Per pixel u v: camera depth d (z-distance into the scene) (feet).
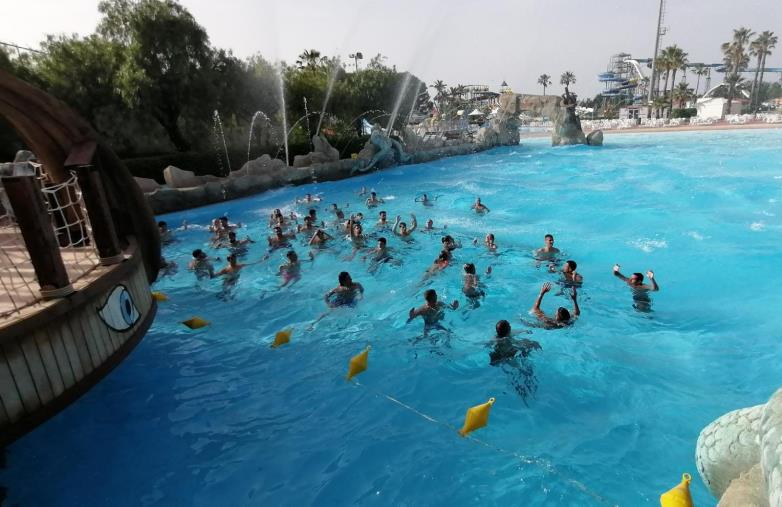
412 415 17.58
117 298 17.72
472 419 16.22
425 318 24.08
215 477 15.06
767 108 250.78
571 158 95.09
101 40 78.43
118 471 15.62
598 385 18.71
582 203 53.21
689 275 30.83
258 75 96.32
